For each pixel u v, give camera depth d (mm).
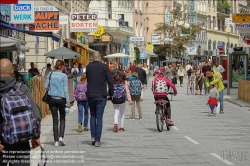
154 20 133750
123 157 18906
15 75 12773
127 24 109188
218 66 51844
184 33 114750
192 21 131750
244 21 48219
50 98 21078
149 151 20266
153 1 132875
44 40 53219
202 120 31344
